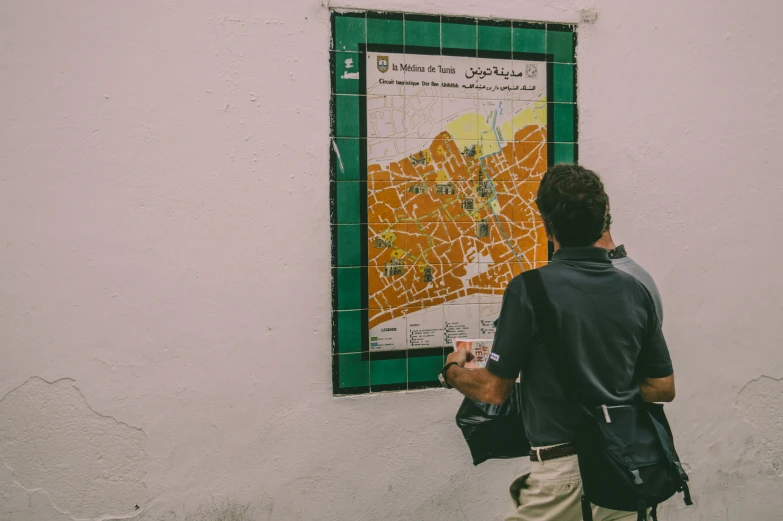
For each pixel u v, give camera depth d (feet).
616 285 6.05
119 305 7.88
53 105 7.64
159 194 7.96
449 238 8.95
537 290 5.91
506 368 5.95
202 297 8.11
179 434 8.08
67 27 7.64
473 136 8.98
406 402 8.80
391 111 8.68
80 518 7.86
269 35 8.23
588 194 6.01
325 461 8.54
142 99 7.88
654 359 6.27
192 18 7.99
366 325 8.66
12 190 7.57
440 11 8.77
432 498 8.90
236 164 8.18
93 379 7.84
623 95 9.48
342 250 8.55
